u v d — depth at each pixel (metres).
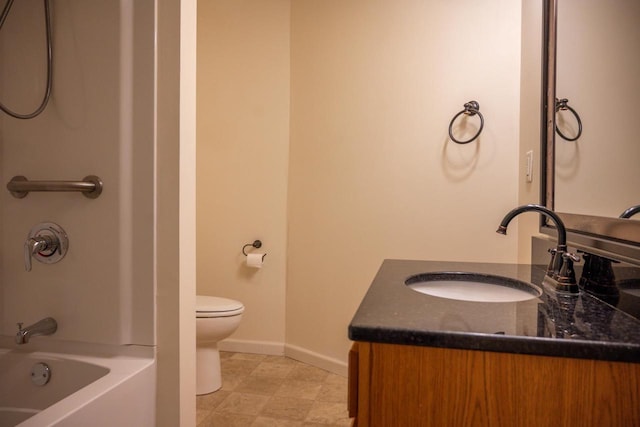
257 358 3.01
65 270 1.52
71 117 1.51
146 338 1.48
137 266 1.48
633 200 1.02
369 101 2.62
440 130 2.45
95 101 1.49
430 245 2.48
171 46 1.45
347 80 2.70
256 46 3.05
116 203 1.47
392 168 2.56
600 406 0.77
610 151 1.15
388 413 0.85
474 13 2.38
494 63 2.33
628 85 1.03
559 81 1.59
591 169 1.28
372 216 2.62
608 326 0.86
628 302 0.97
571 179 1.46
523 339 0.79
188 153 1.50
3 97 1.56
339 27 2.73
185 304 1.50
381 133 2.59
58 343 1.55
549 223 1.73
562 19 1.56
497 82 2.33
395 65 2.55
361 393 0.86
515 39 2.29
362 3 2.64
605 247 1.15
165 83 1.45
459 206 2.41
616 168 1.11
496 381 0.81
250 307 3.10
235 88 3.09
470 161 2.38
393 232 2.56
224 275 3.12
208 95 3.12
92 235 1.50
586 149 1.32
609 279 1.06
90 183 1.46
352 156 2.69
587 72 1.31
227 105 3.10
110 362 1.45
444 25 2.44
